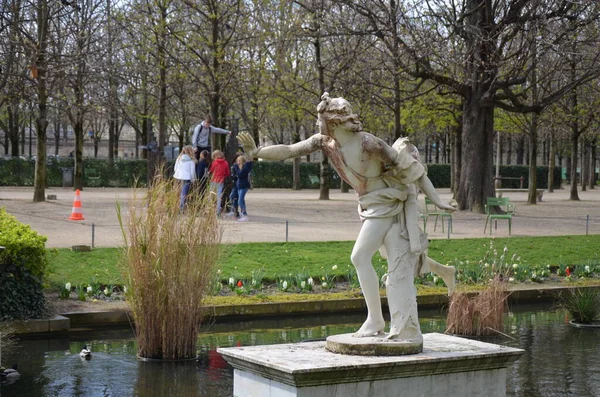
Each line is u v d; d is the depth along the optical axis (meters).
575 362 11.19
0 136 67.94
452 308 13.02
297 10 34.31
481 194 31.00
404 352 7.63
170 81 35.16
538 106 29.84
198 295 11.01
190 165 21.97
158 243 10.88
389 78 31.11
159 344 10.96
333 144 7.89
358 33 27.59
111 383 9.68
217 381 9.80
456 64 28.59
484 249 19.94
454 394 7.65
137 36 35.69
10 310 12.49
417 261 8.12
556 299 16.53
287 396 7.09
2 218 14.06
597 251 20.73
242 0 34.56
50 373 10.16
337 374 7.02
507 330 13.57
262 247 18.22
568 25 27.77
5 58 30.34
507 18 28.23
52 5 28.92
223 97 35.88
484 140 30.98
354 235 21.70
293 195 44.06
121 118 51.06
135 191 11.45
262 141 67.81
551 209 35.91
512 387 9.84
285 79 36.22
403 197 7.90
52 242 17.98
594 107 41.72
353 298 15.05
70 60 30.97
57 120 55.12
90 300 13.90
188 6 33.91
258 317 14.24
